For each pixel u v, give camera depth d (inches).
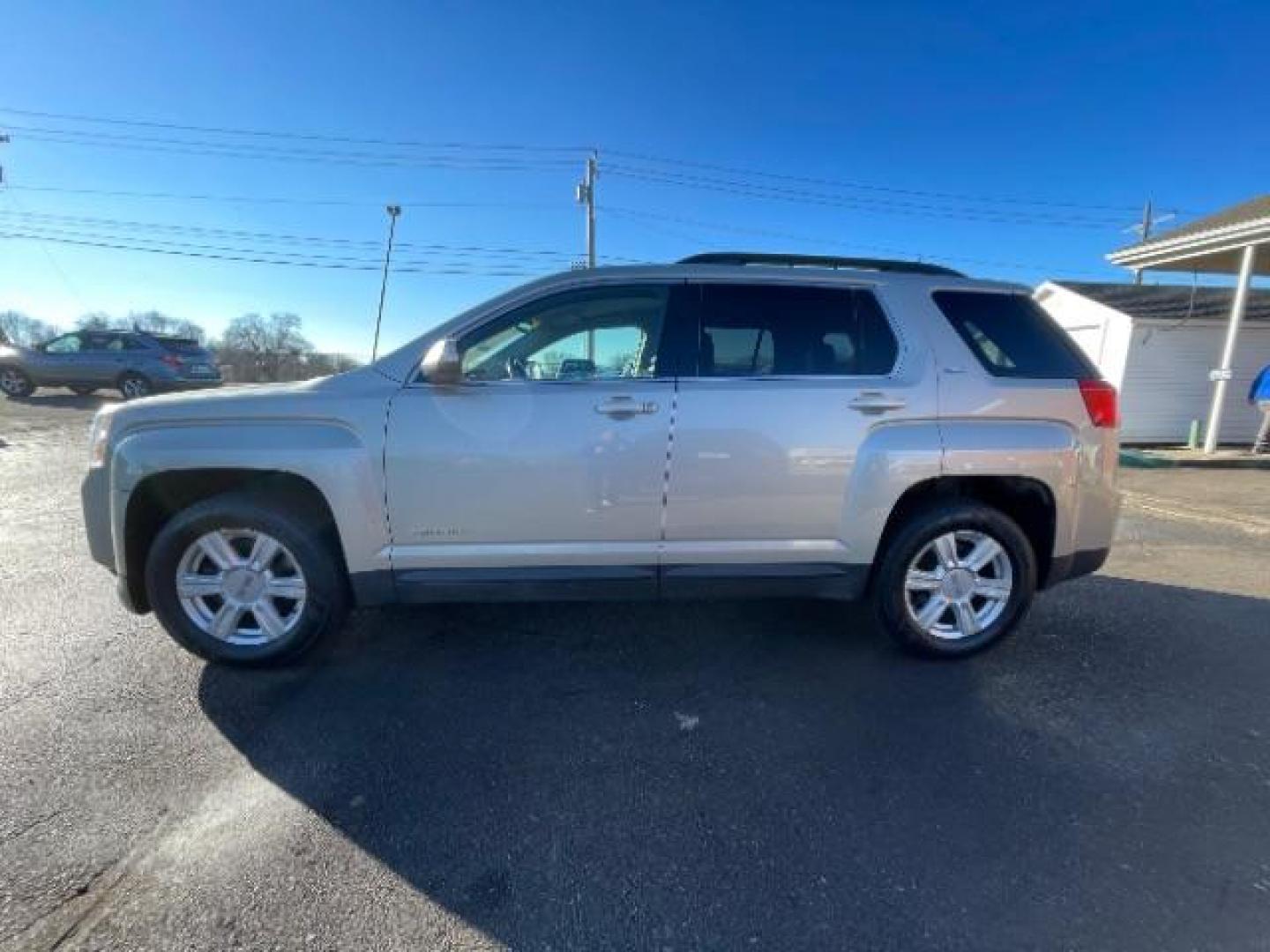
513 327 129.7
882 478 129.7
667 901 78.2
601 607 164.1
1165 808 95.3
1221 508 318.0
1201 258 540.1
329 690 123.8
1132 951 72.1
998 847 87.2
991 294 139.1
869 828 90.5
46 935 71.4
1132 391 617.0
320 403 123.0
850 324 133.8
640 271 132.0
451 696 122.6
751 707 120.6
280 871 81.4
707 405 126.7
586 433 125.0
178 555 124.3
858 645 145.7
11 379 640.4
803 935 73.8
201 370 670.5
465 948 71.7
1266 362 626.8
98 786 95.7
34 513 249.8
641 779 100.2
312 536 125.2
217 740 107.4
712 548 130.0
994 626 138.3
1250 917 76.5
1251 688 130.3
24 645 138.3
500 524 126.0
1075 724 116.8
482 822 90.7
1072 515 136.8
